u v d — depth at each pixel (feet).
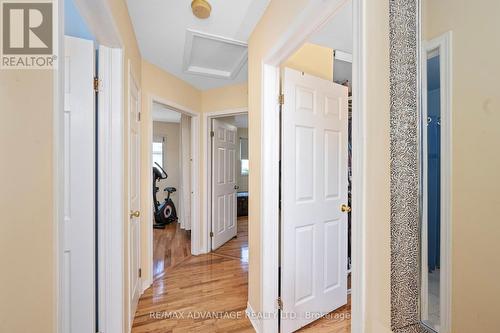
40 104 2.00
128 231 5.73
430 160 2.02
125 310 5.43
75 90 4.45
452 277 1.89
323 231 6.38
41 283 1.98
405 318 2.14
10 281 1.67
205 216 11.42
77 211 4.45
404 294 2.14
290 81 5.65
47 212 2.06
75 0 3.47
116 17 4.43
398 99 2.17
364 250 2.57
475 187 1.75
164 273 9.27
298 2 3.99
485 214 1.70
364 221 2.57
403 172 2.15
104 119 4.83
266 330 5.50
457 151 1.85
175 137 19.79
